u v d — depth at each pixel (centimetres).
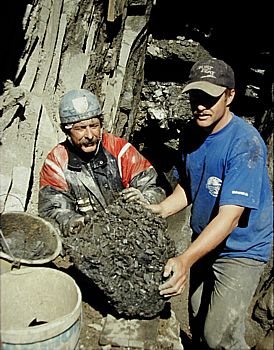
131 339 240
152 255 237
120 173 301
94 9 471
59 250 244
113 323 249
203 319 278
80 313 215
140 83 626
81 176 296
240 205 225
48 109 406
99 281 238
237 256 248
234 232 245
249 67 616
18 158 359
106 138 304
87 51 461
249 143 231
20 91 368
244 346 251
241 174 227
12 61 385
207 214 257
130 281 238
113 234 242
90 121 279
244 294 248
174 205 275
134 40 552
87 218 258
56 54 420
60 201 290
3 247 236
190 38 638
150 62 638
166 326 259
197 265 275
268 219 247
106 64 518
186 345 326
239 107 627
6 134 356
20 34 383
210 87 226
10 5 374
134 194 264
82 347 238
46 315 239
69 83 437
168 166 688
